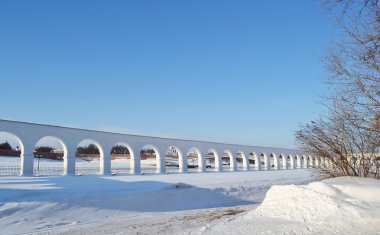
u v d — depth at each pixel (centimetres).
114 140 3212
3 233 1198
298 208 798
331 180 959
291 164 5428
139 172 3384
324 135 1222
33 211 1462
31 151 2638
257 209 893
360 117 1014
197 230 806
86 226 1304
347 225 686
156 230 1073
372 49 873
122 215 1592
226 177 3166
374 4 746
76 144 2919
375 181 920
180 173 3638
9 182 2162
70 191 1855
